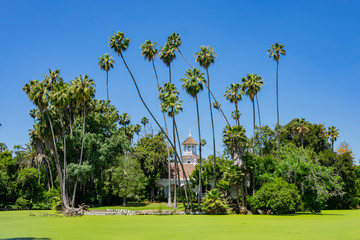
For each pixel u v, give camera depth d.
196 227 31.52
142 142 73.50
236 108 57.81
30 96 48.78
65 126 60.94
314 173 47.97
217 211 47.19
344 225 31.84
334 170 56.72
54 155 54.12
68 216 44.84
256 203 46.34
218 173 60.59
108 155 58.59
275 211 45.62
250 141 67.25
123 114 85.00
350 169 58.28
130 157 64.62
